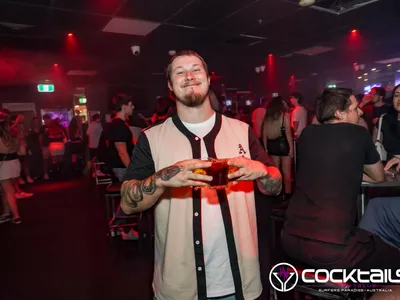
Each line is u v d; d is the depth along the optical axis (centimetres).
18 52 652
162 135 111
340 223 137
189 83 105
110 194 311
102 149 332
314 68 1144
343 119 155
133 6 436
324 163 145
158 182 90
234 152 110
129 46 664
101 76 997
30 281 249
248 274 110
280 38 671
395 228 163
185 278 105
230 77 1148
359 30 632
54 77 947
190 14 481
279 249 270
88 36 572
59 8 431
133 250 298
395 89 236
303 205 150
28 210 458
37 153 714
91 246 313
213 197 107
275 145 409
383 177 154
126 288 232
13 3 407
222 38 645
